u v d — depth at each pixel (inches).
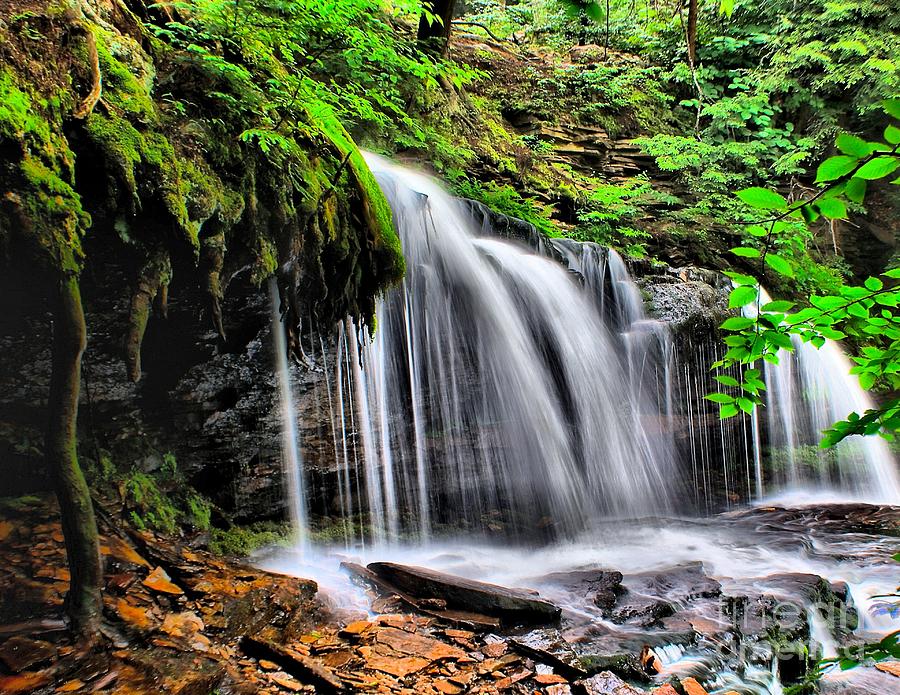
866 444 385.4
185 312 167.0
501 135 459.2
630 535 251.8
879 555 229.9
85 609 119.2
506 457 253.9
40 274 116.6
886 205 557.3
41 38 118.3
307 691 116.0
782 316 70.5
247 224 157.5
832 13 553.3
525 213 367.9
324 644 132.1
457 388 244.5
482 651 134.0
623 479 291.1
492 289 259.1
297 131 174.9
